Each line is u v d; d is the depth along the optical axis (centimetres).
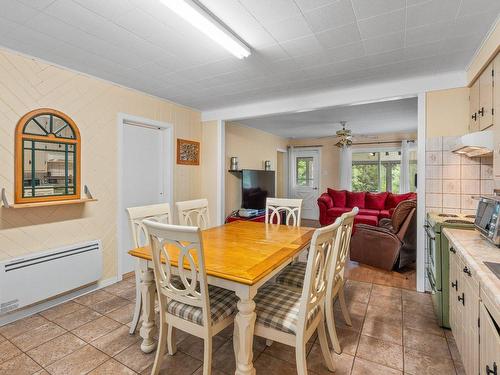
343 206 652
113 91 311
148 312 187
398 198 594
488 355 112
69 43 219
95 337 207
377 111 455
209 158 443
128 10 176
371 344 198
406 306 257
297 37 210
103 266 302
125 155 336
